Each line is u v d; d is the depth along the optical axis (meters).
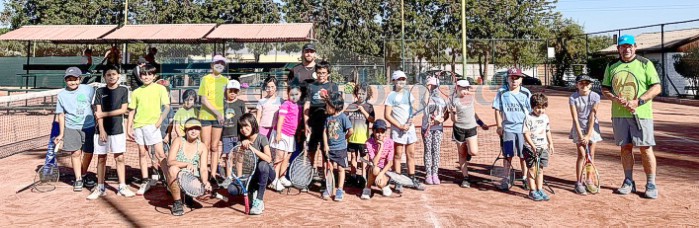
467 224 5.06
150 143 6.20
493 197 6.18
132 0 40.50
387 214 5.43
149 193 6.37
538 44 33.56
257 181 5.53
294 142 6.62
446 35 39.72
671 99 22.78
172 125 7.00
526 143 6.12
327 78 6.57
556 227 4.97
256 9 40.66
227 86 6.38
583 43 32.28
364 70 28.55
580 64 31.59
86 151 6.52
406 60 33.72
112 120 6.09
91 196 6.04
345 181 7.07
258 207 5.41
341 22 41.91
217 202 5.94
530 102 6.22
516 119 6.26
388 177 6.21
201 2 40.88
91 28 18.86
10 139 11.54
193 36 17.61
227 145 6.46
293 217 5.32
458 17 40.38
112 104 6.05
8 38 18.00
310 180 6.39
